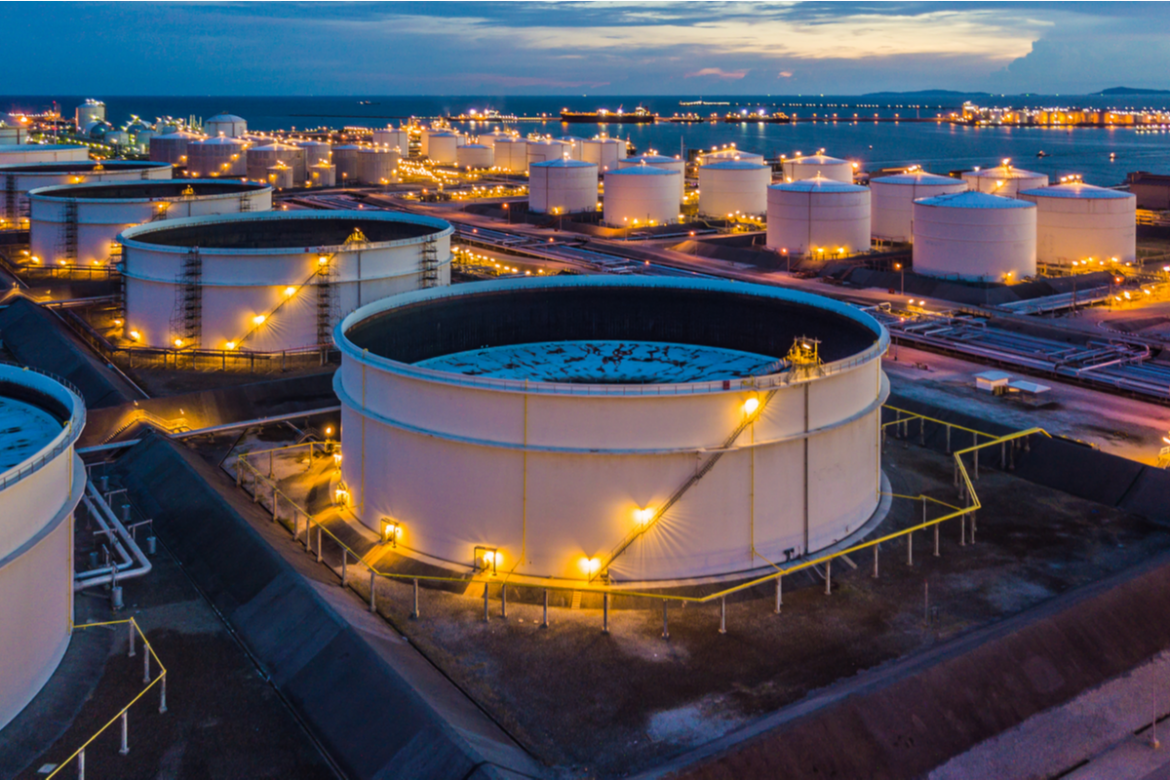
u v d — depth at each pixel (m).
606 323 57.28
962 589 38.69
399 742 28.31
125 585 38.88
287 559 38.97
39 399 39.75
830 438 41.03
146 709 30.88
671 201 149.38
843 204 115.56
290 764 28.53
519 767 27.53
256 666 33.44
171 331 72.31
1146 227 138.38
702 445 37.97
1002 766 29.33
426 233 81.75
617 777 27.78
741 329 55.44
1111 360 72.75
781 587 38.53
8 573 29.53
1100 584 37.88
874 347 43.22
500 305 55.75
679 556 38.62
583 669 33.22
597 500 38.03
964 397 63.69
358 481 44.59
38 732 29.55
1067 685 32.72
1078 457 50.16
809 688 32.03
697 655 34.03
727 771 26.94
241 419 61.41
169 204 98.94
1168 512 45.47
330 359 71.50
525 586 38.25
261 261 70.44
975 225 98.56
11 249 113.88
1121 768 29.78
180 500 45.16
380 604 37.66
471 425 38.88
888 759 28.66
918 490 48.69
